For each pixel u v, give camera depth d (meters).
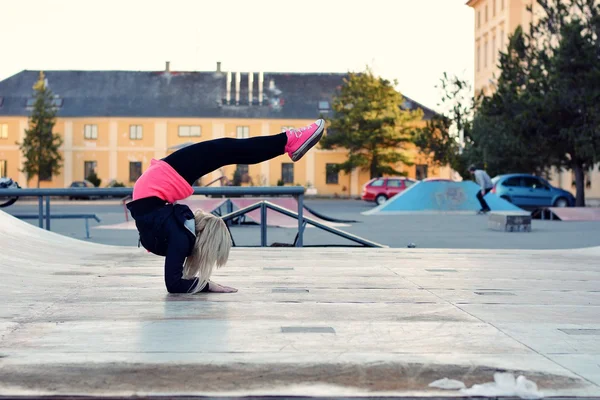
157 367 3.27
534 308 4.88
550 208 25.00
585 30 31.81
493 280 6.42
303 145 5.38
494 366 3.32
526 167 33.59
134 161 63.19
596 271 7.28
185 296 5.23
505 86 32.56
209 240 5.35
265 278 6.38
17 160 62.97
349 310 4.72
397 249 9.70
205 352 3.54
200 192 10.19
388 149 57.78
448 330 4.11
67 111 63.09
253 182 62.53
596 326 4.25
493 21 58.84
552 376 3.16
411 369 3.26
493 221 18.61
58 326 4.13
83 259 7.83
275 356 3.47
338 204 44.78
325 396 2.88
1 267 6.41
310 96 64.31
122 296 5.21
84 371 3.19
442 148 42.34
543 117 30.86
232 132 62.84
